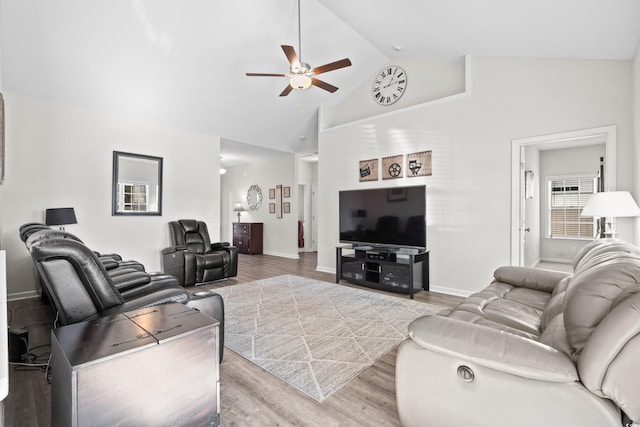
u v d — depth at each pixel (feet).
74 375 3.25
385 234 14.01
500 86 11.73
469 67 12.42
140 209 15.72
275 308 10.96
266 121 18.45
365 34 13.41
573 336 3.51
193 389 4.25
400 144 14.62
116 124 14.89
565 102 10.40
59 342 3.77
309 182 28.40
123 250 15.11
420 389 4.29
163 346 3.93
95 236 14.21
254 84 15.20
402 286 12.82
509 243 11.53
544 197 21.86
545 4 7.32
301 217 28.07
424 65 14.60
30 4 9.49
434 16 9.87
